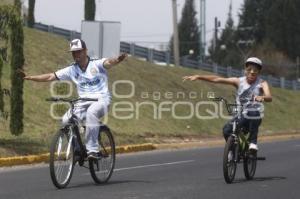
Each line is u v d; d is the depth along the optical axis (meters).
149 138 55.00
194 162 37.72
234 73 105.12
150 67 79.38
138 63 78.31
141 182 26.89
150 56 87.31
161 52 90.75
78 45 24.59
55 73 25.08
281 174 30.25
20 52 39.41
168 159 40.19
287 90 114.06
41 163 37.44
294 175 29.84
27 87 55.06
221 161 38.44
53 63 64.88
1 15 37.97
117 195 22.83
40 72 61.03
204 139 62.00
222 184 26.08
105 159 26.17
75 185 25.69
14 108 39.81
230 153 25.73
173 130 62.78
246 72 25.94
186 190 24.25
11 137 42.06
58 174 24.11
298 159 39.50
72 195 22.81
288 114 98.75
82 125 24.75
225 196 22.81
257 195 23.14
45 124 50.09
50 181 27.42
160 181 27.33
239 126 25.84
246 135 26.75
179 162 37.72
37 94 54.56
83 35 51.28
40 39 69.25
